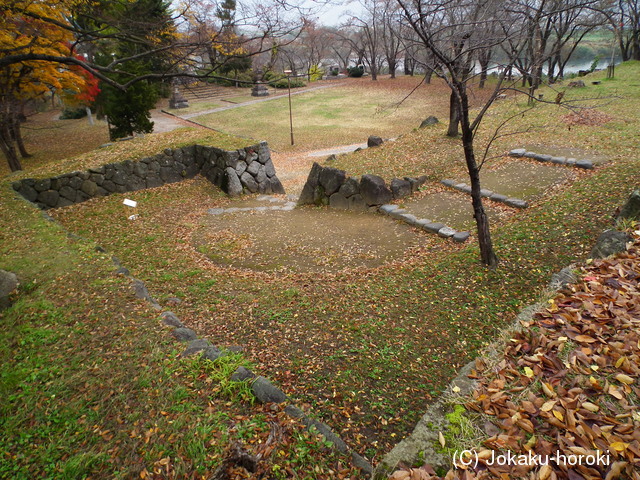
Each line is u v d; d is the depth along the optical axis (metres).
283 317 5.54
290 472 2.77
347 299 5.96
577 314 3.57
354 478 2.80
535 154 11.73
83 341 4.23
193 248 8.20
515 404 2.87
